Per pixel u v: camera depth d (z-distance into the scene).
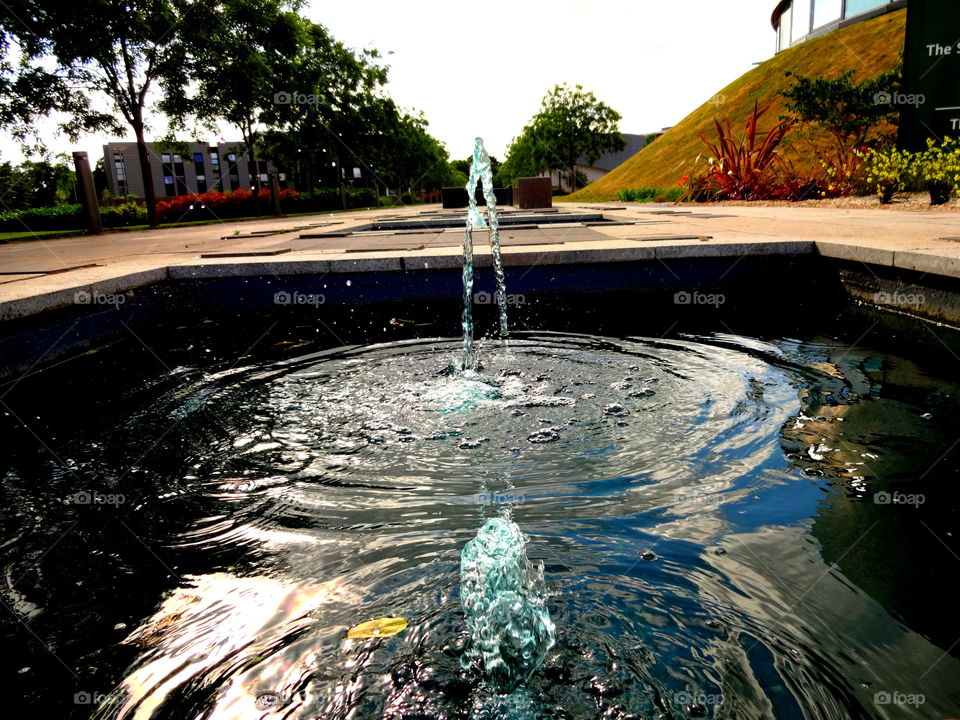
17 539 1.37
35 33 9.10
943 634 0.96
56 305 2.76
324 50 23.64
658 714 0.85
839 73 17.11
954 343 2.50
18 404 2.25
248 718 0.87
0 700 0.92
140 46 10.11
